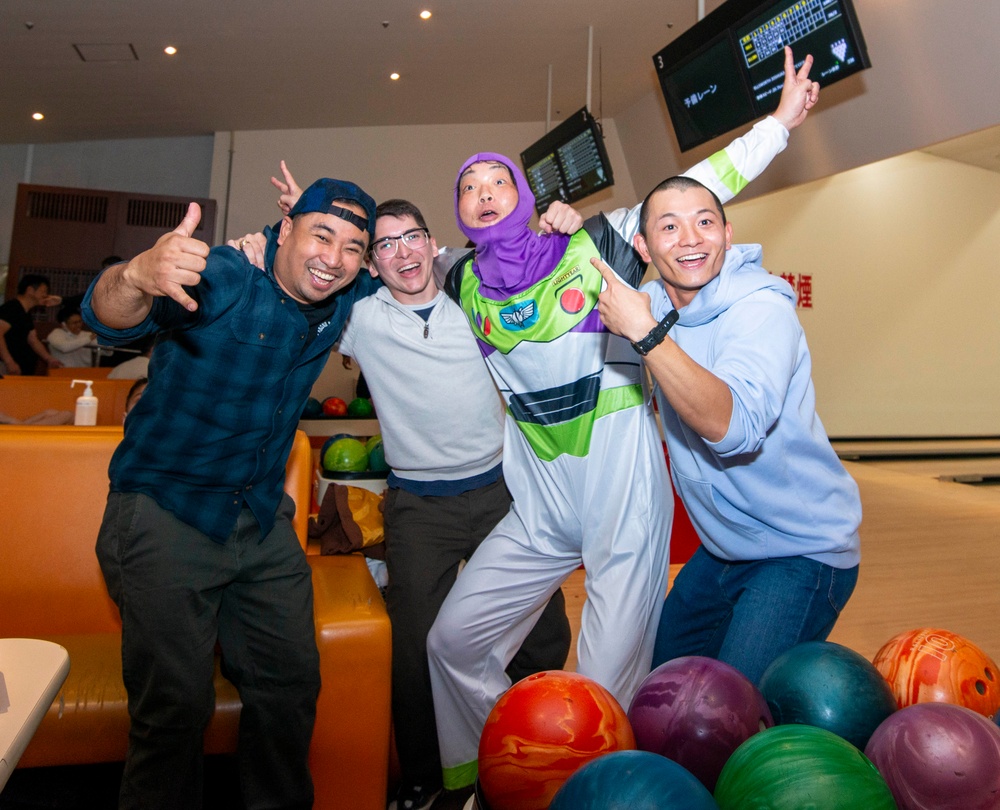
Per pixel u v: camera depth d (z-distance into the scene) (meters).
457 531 2.07
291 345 1.61
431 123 8.82
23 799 1.83
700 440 1.62
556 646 2.28
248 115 8.01
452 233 8.96
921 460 8.95
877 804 1.01
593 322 1.80
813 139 5.39
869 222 9.95
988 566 4.21
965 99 4.31
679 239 1.53
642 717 1.28
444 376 2.00
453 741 1.93
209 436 1.56
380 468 2.91
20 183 8.14
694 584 1.79
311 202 1.59
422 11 5.71
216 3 5.36
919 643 1.53
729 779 1.08
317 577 2.06
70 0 5.25
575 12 5.91
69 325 5.92
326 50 6.35
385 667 1.78
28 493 1.98
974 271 10.59
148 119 8.08
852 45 3.67
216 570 1.57
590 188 6.20
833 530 1.59
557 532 1.90
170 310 1.45
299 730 1.67
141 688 1.53
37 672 0.86
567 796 1.04
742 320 1.51
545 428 1.86
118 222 8.27
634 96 8.02
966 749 1.12
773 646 1.54
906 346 10.25
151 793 1.54
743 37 4.15
